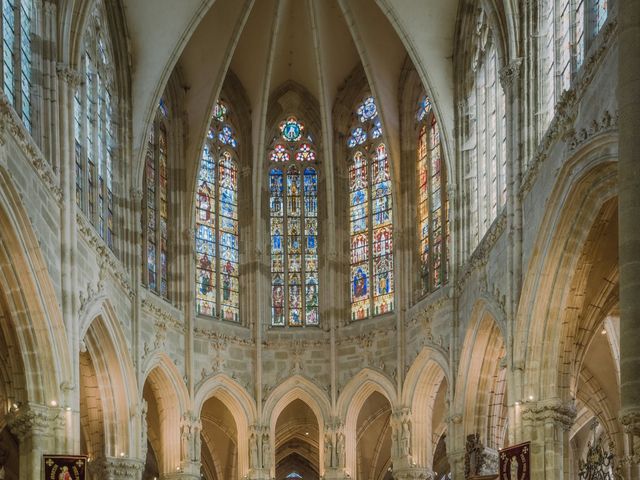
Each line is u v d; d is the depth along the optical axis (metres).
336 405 48.59
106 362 40.91
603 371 46.84
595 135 29.55
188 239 48.41
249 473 47.62
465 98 45.75
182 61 49.56
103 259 39.66
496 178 41.09
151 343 44.78
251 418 48.25
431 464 46.81
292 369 49.31
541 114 36.56
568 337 34.91
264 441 48.09
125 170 44.25
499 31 39.22
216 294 49.88
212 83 48.88
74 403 34.75
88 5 37.78
